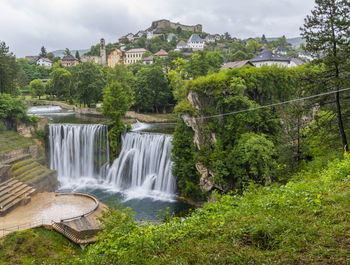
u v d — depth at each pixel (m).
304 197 12.94
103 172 56.75
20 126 55.81
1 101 54.25
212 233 10.61
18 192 39.28
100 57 199.25
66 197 40.75
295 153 34.84
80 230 28.25
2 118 54.69
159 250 10.20
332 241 8.71
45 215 34.41
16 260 24.77
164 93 82.06
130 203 44.66
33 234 28.27
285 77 49.06
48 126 58.69
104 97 56.25
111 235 11.59
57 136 58.28
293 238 9.14
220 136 45.06
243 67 49.91
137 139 54.12
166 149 49.28
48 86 121.19
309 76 28.58
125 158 54.78
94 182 55.22
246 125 44.91
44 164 55.97
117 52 183.12
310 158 34.03
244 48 173.62
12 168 45.03
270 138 45.12
